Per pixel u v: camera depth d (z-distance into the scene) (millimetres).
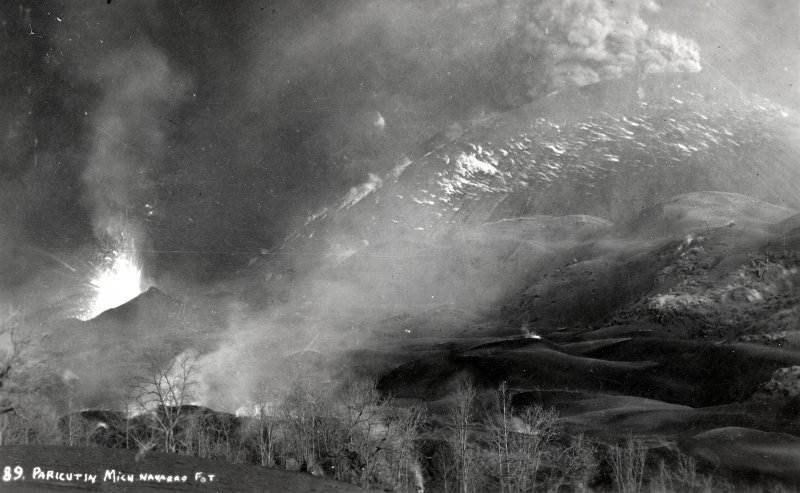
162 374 122250
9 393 53000
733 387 174625
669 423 138125
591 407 158625
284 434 100000
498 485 96125
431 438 106438
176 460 52062
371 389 149000
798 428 127062
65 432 95875
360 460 82438
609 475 104125
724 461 106625
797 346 181750
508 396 162375
